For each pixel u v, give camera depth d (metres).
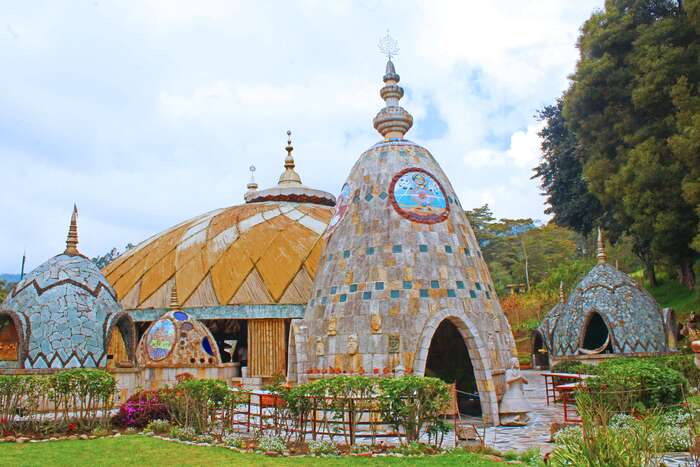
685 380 15.59
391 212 19.59
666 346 23.83
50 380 15.45
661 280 43.66
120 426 16.39
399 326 17.69
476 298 19.08
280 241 30.33
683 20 30.59
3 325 20.61
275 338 26.75
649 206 29.81
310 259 29.41
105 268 33.09
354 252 19.45
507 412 17.44
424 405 13.01
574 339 24.61
